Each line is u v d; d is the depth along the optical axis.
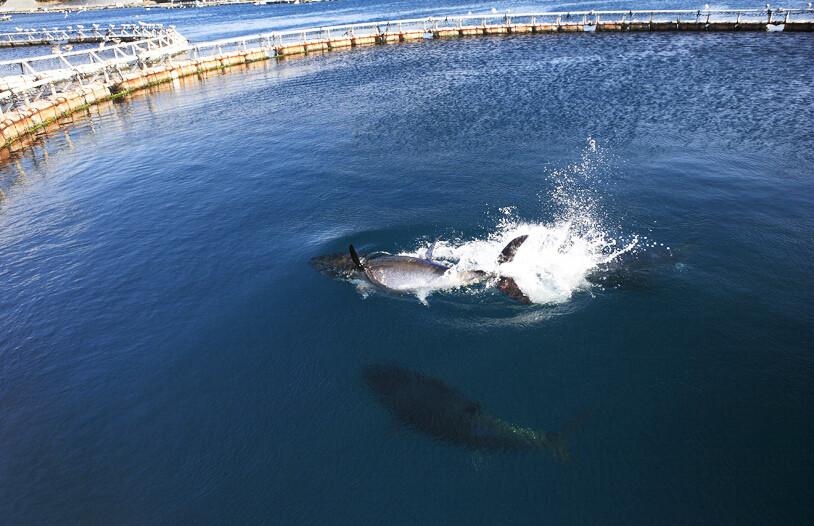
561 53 42.75
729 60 34.88
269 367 9.95
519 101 28.34
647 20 54.50
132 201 18.75
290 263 13.27
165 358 10.46
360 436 8.31
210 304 12.02
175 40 61.94
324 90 35.41
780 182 16.17
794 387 8.66
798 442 7.73
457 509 7.14
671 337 9.90
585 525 6.81
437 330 10.49
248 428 8.68
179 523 7.27
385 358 9.88
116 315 12.00
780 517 6.71
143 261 14.26
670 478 7.32
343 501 7.38
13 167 24.77
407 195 16.97
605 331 10.16
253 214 16.53
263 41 56.97
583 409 8.49
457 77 36.12
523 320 10.59
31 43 84.25
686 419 8.22
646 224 13.99
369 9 121.12
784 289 11.02
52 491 7.89
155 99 38.28
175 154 23.98
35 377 10.27
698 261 12.12
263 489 7.65
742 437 7.86
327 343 10.41
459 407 8.59
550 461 7.68
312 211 16.33
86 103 37.38
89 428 8.97
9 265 14.85
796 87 26.81
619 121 23.50
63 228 17.06
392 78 37.59
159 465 8.17
